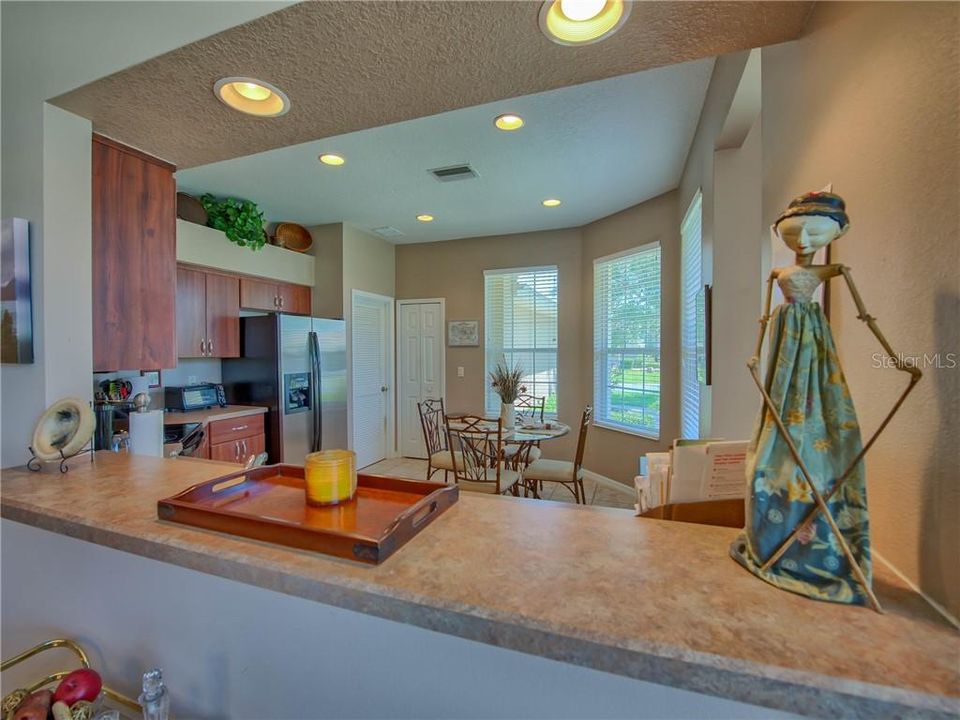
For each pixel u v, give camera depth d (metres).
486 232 4.67
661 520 0.90
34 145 1.40
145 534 0.89
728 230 2.08
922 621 0.56
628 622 0.58
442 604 0.63
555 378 4.54
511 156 2.85
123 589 1.01
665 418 3.41
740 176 2.05
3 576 1.19
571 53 1.12
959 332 0.53
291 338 3.75
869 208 0.72
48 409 1.38
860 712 0.47
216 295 3.55
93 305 1.55
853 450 0.60
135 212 1.68
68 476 1.28
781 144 1.12
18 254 1.40
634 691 0.61
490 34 1.04
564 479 3.15
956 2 0.53
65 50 1.30
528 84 1.26
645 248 3.63
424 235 4.80
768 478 0.65
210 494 1.03
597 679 0.62
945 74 0.55
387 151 2.77
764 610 0.60
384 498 1.01
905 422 0.64
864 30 0.73
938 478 0.57
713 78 2.01
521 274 4.68
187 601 0.94
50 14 1.32
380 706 0.77
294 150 2.77
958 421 0.54
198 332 3.40
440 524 0.90
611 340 4.07
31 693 0.91
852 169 0.78
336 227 4.38
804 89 0.98
